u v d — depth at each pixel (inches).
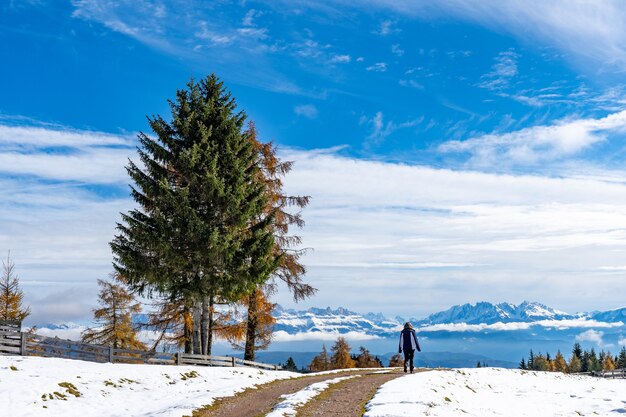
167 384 886.4
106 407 736.3
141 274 1188.5
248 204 1249.4
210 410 710.5
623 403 952.9
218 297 1301.7
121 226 1187.3
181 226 1182.3
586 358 6186.0
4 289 1724.9
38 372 819.4
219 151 1273.4
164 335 1368.1
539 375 1397.6
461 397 846.5
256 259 1246.3
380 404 680.4
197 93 1296.8
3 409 670.5
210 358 1160.2
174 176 1258.0
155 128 1249.4
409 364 1107.3
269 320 1393.9
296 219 1454.2
